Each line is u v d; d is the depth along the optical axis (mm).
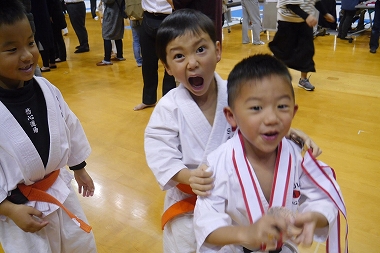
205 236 851
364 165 2230
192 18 1034
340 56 4680
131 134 2826
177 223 1176
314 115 2947
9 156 1057
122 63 4988
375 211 1843
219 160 944
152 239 1754
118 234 1796
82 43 5766
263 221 724
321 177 912
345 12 5414
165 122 1107
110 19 4676
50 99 1134
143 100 3295
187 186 1131
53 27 5023
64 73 4633
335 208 898
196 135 1095
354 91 3430
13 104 1057
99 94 3758
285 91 816
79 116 3201
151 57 3086
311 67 3477
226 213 945
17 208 1054
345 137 2572
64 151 1167
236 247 978
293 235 755
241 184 907
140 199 2057
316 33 5898
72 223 1243
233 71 883
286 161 925
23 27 979
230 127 1096
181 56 1043
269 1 5938
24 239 1112
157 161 1097
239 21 7637
